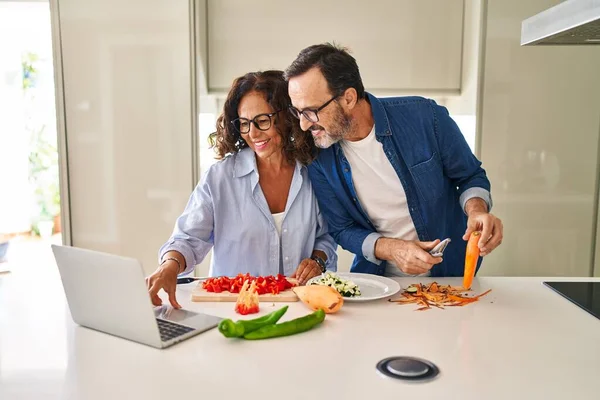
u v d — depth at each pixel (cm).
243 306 132
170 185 277
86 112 272
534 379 96
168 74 271
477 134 276
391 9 290
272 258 180
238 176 178
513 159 278
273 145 171
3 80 444
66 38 268
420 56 295
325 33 292
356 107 165
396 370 97
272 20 291
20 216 469
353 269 189
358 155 174
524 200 281
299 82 155
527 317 129
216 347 111
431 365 100
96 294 117
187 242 169
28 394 91
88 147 275
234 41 292
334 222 182
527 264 287
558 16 144
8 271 326
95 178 277
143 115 273
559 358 105
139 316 111
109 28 268
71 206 278
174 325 122
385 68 296
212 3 289
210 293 145
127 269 108
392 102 174
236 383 94
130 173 276
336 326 123
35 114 464
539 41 165
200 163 281
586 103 274
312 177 180
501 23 269
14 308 138
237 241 179
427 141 173
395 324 124
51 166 476
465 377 97
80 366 102
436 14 291
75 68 270
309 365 102
